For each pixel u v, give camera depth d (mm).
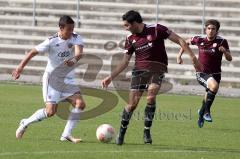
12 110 49625
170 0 82938
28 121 36062
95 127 42562
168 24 79938
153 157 31922
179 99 62375
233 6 82188
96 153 32406
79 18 81875
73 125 36094
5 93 61406
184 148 35281
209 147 36094
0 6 84625
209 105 44375
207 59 45594
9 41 78062
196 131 42688
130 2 83812
